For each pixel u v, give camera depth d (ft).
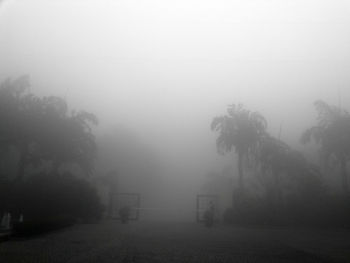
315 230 72.79
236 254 35.29
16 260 27.99
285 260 32.30
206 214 80.74
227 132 100.53
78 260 28.78
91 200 86.07
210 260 31.22
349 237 56.54
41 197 74.23
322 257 34.47
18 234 45.68
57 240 42.88
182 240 47.65
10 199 72.08
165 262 29.35
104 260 29.27
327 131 95.09
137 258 30.86
